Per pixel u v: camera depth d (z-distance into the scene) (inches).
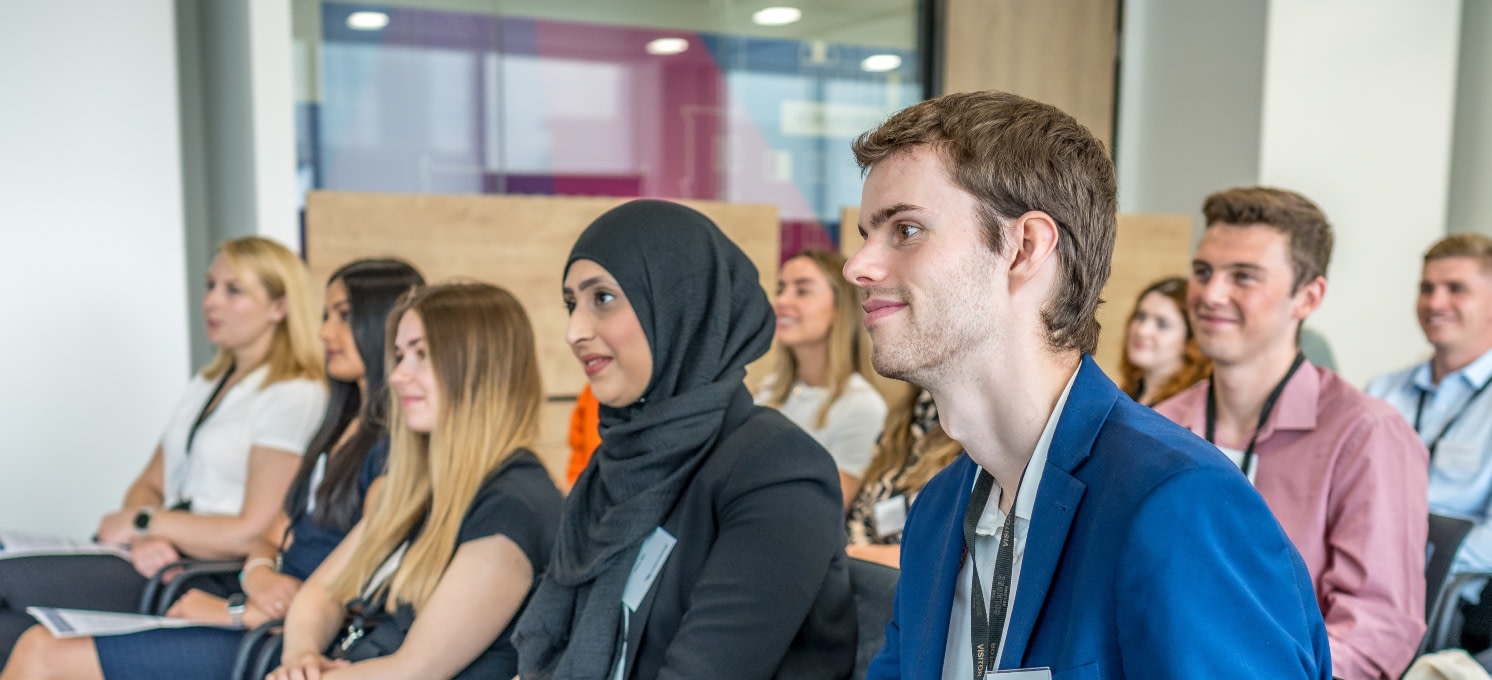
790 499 60.1
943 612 41.4
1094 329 38.4
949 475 44.3
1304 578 35.7
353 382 109.6
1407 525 77.2
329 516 101.4
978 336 36.7
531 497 77.5
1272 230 80.7
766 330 69.4
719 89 209.9
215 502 119.5
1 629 102.7
